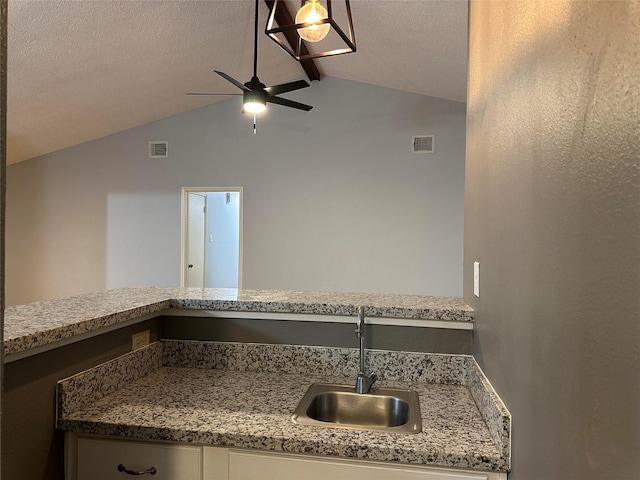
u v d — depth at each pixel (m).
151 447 1.18
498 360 1.12
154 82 4.55
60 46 3.51
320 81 5.30
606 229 0.55
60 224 5.84
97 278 5.79
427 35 3.56
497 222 1.14
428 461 1.04
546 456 0.76
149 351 1.63
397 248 5.14
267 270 5.44
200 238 6.24
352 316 1.60
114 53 3.80
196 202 6.07
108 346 1.41
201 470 1.16
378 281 5.20
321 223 5.32
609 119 0.54
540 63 0.81
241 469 1.14
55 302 1.56
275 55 4.57
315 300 1.70
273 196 5.43
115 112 5.07
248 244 5.48
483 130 1.33
